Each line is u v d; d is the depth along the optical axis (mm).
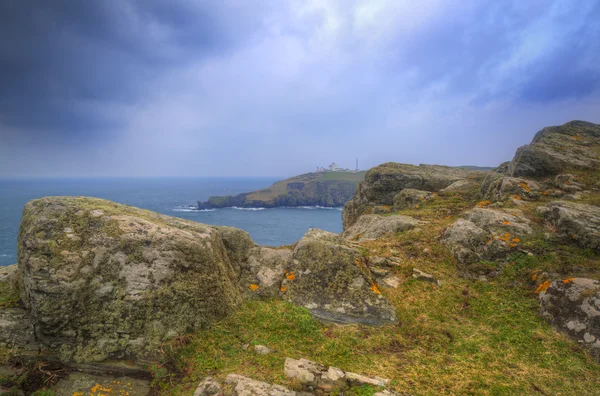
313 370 4605
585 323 5367
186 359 4863
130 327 4898
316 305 6426
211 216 107625
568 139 16188
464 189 16734
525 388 4395
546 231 8414
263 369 4598
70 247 4805
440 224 11055
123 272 5004
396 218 12180
